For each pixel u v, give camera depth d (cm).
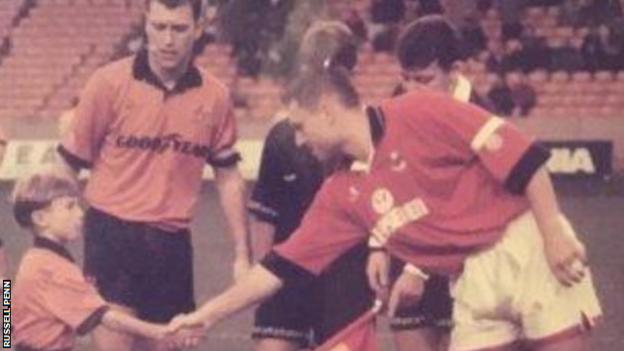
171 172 446
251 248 464
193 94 445
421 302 446
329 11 1709
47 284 446
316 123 340
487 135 325
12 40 1845
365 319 353
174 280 452
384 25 1734
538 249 333
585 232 1106
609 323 706
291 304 447
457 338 346
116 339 449
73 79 1791
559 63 1695
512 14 1747
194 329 405
